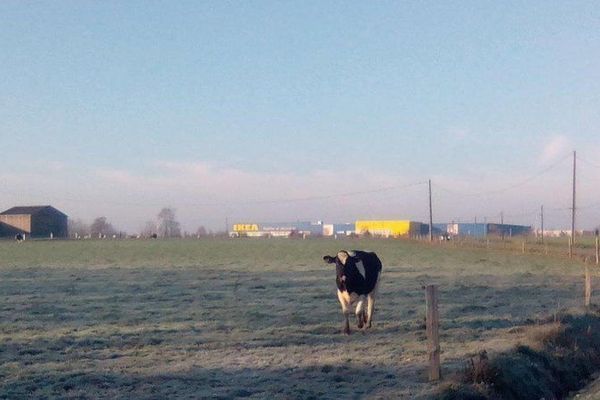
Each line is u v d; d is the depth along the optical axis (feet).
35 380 44.45
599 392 45.27
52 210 515.50
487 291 99.35
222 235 595.47
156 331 64.18
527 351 50.42
